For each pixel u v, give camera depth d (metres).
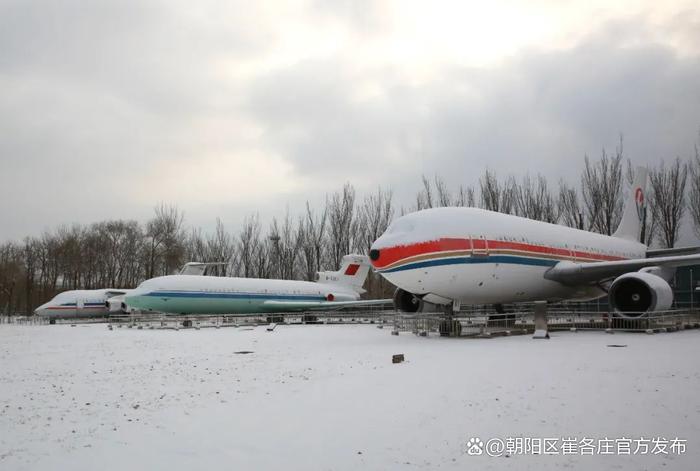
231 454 6.87
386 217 64.94
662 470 6.00
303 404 9.65
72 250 82.94
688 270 35.66
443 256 21.89
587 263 27.75
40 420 9.16
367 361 15.54
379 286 71.06
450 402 9.33
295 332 30.88
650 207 51.59
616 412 8.30
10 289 83.50
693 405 8.54
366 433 7.63
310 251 69.94
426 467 6.26
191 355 19.12
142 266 84.12
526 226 25.66
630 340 18.89
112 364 17.02
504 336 22.44
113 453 7.07
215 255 79.62
